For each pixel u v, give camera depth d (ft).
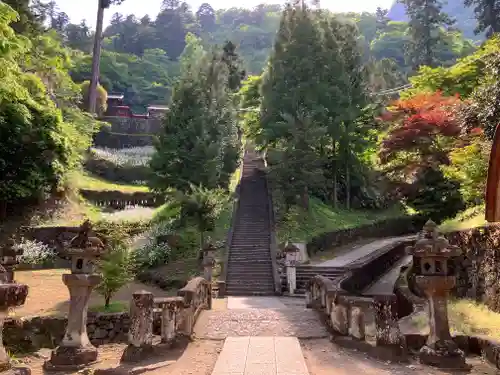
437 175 74.84
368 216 93.71
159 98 195.72
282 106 88.53
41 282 48.78
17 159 64.28
